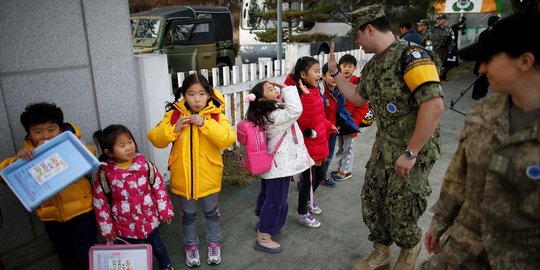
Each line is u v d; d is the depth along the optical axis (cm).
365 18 208
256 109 254
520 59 112
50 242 259
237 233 303
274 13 993
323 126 294
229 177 397
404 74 198
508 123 121
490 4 1284
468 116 135
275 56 1014
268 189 266
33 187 183
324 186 386
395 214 222
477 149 128
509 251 123
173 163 245
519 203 117
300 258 271
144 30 792
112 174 220
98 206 223
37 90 242
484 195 126
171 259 270
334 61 255
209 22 884
